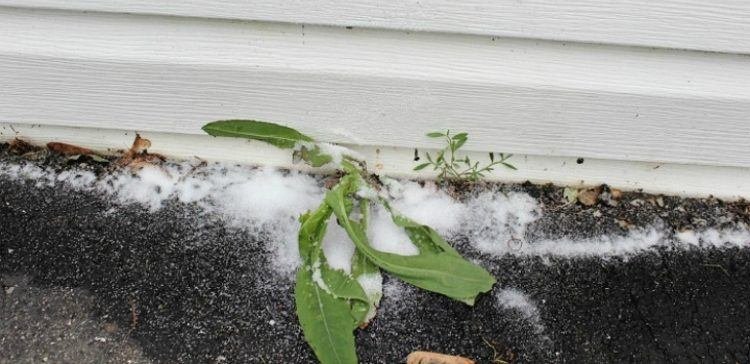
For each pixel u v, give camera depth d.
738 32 0.64
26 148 0.80
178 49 0.69
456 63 0.68
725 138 0.74
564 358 0.70
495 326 0.71
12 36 0.69
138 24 0.67
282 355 0.69
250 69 0.70
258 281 0.73
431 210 0.78
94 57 0.70
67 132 0.79
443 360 0.69
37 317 0.71
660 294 0.74
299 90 0.71
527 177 0.80
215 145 0.79
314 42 0.67
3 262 0.73
